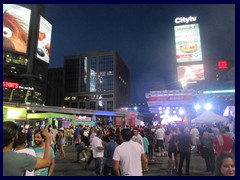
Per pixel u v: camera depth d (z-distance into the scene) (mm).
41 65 159750
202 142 9781
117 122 46562
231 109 18703
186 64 44000
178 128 10453
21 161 2668
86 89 163250
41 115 29219
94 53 166250
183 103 25000
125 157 4215
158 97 25562
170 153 10266
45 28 159750
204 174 9133
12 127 2836
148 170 10109
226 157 2850
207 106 23672
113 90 157125
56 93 194625
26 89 139750
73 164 12172
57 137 16844
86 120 45094
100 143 8062
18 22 132250
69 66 171000
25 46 136625
